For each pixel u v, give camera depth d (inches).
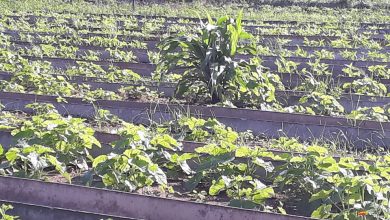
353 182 236.8
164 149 279.6
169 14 731.4
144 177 251.6
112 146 273.1
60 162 266.7
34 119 281.6
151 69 428.1
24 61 418.0
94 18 657.6
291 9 799.1
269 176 262.1
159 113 333.7
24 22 602.2
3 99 352.8
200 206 232.7
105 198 239.9
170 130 314.5
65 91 371.6
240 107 362.3
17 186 246.8
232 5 826.2
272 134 319.9
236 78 360.5
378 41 548.1
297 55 476.4
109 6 786.8
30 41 510.3
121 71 406.3
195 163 275.0
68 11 729.0
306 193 250.4
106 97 367.9
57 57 467.5
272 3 858.8
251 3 853.8
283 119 329.1
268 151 276.1
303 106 358.0
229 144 266.5
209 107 336.5
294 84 407.8
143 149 263.9
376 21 679.1
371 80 386.9
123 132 275.0
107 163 250.5
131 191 250.2
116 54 467.8
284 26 626.2
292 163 255.8
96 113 333.7
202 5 826.8
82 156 273.4
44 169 272.4
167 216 235.3
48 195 244.8
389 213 228.5
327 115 344.5
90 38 520.7
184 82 369.7
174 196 254.7
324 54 472.1
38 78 386.9
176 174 270.1
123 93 385.4
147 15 713.6
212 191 251.8
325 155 275.7
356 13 759.7
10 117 325.7
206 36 365.7
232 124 325.4
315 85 383.9
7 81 394.0
